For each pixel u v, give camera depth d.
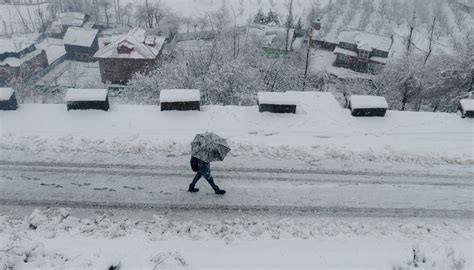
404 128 15.36
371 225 10.70
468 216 11.21
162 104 15.42
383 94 37.44
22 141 13.41
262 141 14.02
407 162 13.41
